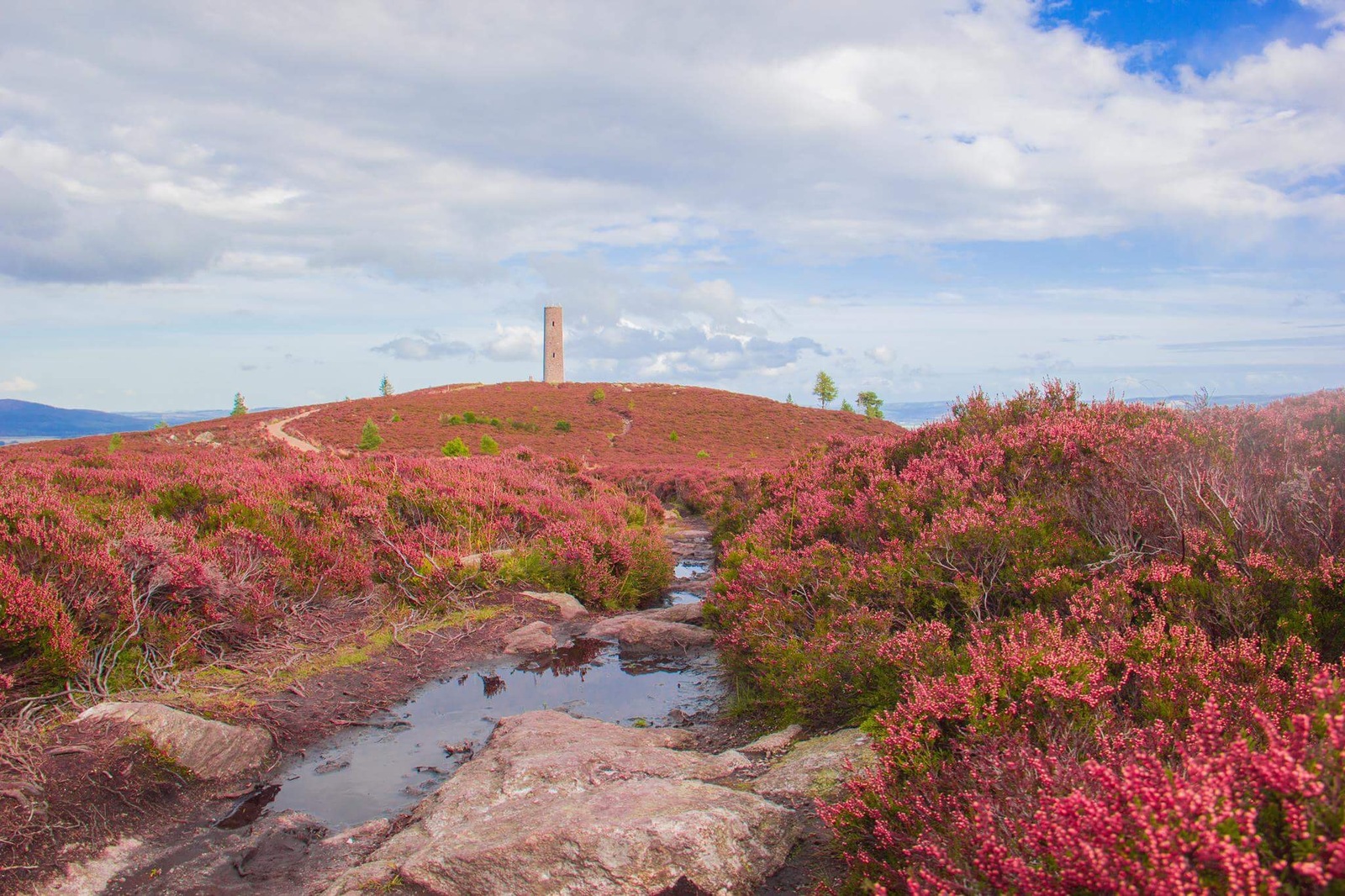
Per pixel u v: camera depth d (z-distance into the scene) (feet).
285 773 17.65
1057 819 7.91
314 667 23.35
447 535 37.35
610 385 313.53
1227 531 16.96
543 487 52.95
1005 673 12.76
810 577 23.94
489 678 24.52
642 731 18.79
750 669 22.65
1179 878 6.53
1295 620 13.61
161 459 55.11
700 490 83.05
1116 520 19.61
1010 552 19.75
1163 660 12.82
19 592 18.62
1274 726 8.51
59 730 16.08
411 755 18.74
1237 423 23.52
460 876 11.77
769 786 14.38
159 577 22.85
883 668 17.46
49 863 12.95
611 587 35.14
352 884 12.16
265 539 28.94
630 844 11.64
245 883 13.03
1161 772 7.80
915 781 11.43
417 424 207.31
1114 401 29.40
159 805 15.26
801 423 238.07
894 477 28.50
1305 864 6.22
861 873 10.82
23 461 51.52
